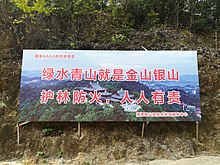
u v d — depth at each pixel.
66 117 6.47
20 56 7.79
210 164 5.82
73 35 8.20
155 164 6.00
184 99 6.61
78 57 6.78
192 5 9.12
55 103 6.54
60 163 6.16
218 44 8.80
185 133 6.75
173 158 6.30
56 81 6.64
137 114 6.50
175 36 8.64
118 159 6.30
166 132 6.74
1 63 7.68
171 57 6.85
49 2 8.09
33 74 6.67
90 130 6.68
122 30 8.37
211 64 7.88
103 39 8.16
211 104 7.24
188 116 6.52
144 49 7.92
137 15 9.00
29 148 6.48
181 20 9.23
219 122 6.98
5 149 6.47
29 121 6.48
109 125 6.75
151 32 8.62
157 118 6.50
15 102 7.15
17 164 6.09
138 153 6.38
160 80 6.68
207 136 6.76
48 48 7.76
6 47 7.95
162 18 9.16
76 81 6.64
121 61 6.78
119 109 6.51
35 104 6.54
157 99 6.58
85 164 6.13
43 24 8.21
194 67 6.81
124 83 6.65
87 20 8.49
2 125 6.79
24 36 7.98
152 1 8.91
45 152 6.41
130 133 6.68
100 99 6.55
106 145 6.50
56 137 6.60
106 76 6.68
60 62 6.74
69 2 8.27
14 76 7.49
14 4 8.10
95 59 6.78
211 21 9.23
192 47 8.35
